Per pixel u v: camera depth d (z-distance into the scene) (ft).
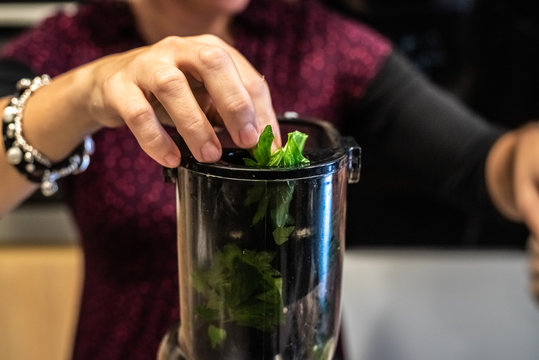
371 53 3.10
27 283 4.77
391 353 4.26
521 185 2.57
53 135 2.04
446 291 4.37
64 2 4.16
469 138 3.02
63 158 2.15
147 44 2.94
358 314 4.32
